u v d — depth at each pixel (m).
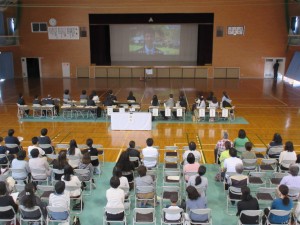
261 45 31.48
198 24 32.47
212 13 31.00
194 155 9.25
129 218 7.91
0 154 9.68
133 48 34.16
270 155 10.31
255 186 9.60
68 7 31.66
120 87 27.38
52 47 32.75
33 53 32.91
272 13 30.70
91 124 16.67
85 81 30.73
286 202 6.62
